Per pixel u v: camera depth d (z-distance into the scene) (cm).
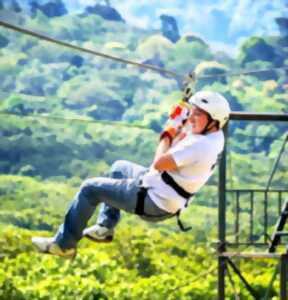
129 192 1938
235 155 10162
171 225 7969
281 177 9762
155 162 1930
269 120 3011
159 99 12244
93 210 1966
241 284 4544
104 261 5047
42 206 9044
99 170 10406
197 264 5531
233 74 2741
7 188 9475
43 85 12194
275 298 4422
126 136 10912
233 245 3130
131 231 5894
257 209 8462
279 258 3088
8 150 10244
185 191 1948
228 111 1986
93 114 11706
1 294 4609
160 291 4681
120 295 4666
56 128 10788
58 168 10162
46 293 4612
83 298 4612
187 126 1988
